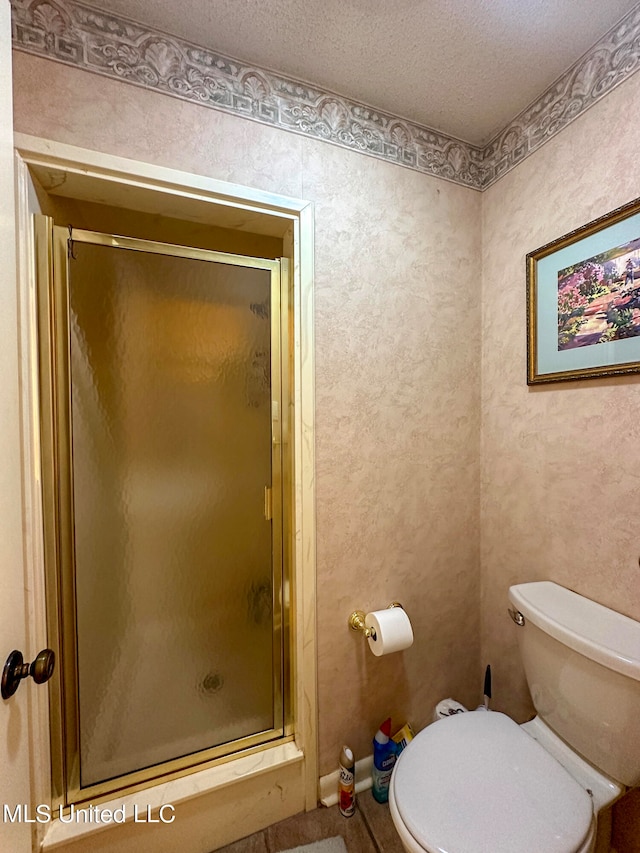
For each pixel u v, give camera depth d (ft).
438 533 4.29
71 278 3.05
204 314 3.49
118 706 3.26
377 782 3.79
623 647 2.73
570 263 3.42
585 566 3.39
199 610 3.52
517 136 3.95
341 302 3.72
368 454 3.90
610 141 3.10
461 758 2.92
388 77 3.48
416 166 4.05
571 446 3.48
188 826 3.28
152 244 3.29
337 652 3.81
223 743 3.59
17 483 2.10
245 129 3.33
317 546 3.69
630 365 2.97
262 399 3.71
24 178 2.75
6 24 1.96
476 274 4.42
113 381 3.21
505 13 2.89
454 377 4.33
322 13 2.88
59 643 3.04
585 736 2.94
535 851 2.28
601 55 3.13
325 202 3.63
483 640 4.52
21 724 2.16
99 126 2.90
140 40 3.00
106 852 3.05
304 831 3.53
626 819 3.10
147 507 3.34
